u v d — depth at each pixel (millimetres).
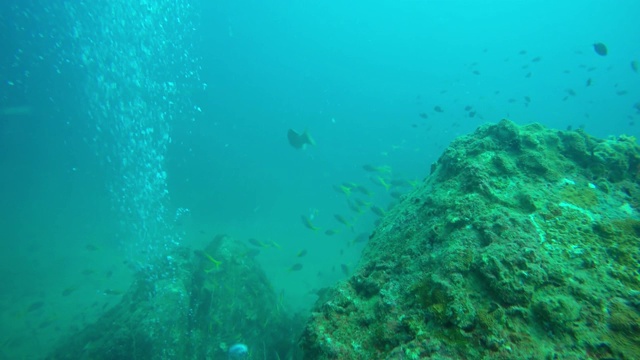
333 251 15812
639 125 46000
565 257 1707
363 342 1676
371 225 18344
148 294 5949
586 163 2482
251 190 28172
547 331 1411
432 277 1709
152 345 5066
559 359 1307
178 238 17109
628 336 1361
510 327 1433
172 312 5527
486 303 1537
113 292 7648
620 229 1854
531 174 2293
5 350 7848
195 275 6602
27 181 31391
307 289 11273
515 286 1540
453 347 1435
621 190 2309
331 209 24266
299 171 36344
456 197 2209
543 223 1886
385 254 2252
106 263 13469
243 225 20156
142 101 22125
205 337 5645
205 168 32406
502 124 2602
